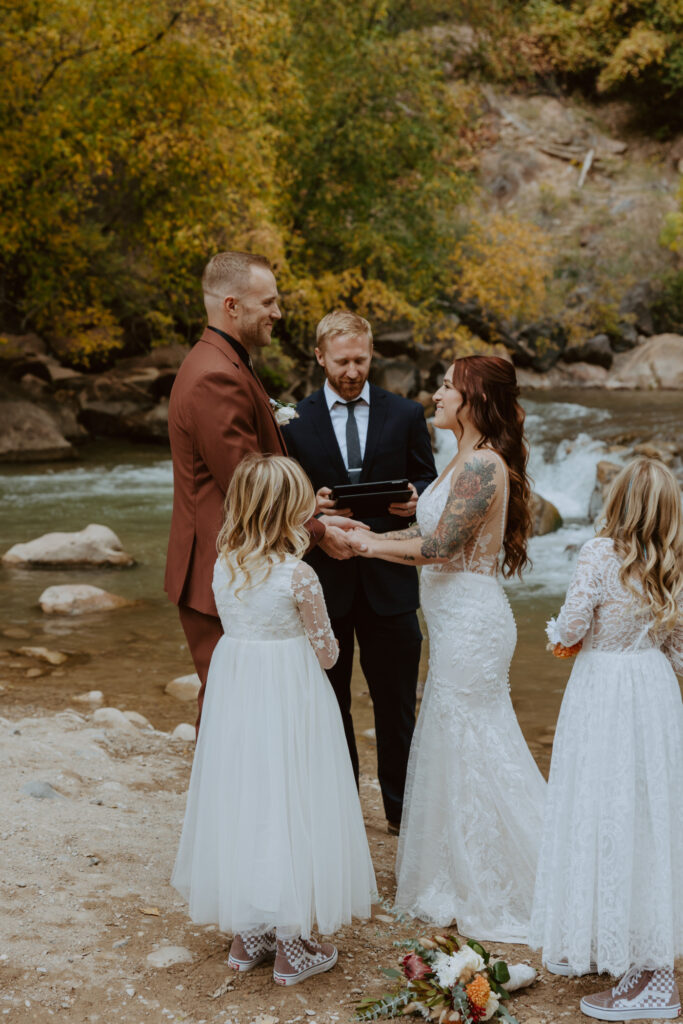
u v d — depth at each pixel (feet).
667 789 8.32
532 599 26.21
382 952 9.27
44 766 13.37
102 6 41.91
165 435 51.57
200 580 9.73
